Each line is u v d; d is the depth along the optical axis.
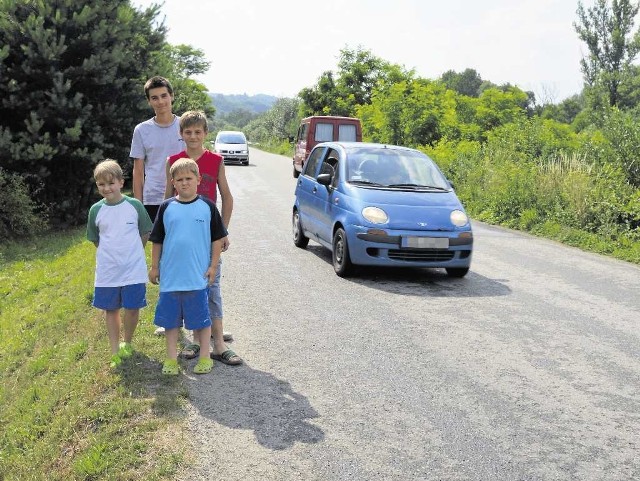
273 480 3.43
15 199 14.08
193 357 5.20
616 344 6.04
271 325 6.25
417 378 5.00
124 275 4.96
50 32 14.41
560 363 5.46
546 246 11.96
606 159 15.40
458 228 8.30
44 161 14.91
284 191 19.86
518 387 4.89
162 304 4.69
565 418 4.36
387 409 4.39
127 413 4.16
